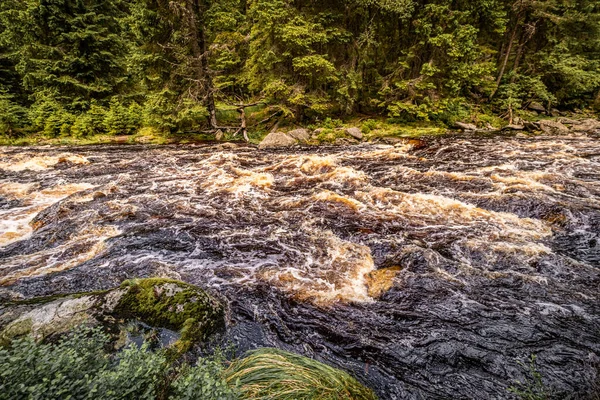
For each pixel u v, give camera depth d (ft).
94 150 49.70
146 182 32.53
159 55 52.49
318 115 66.08
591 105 77.82
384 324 12.48
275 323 12.57
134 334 10.13
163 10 50.88
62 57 64.69
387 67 65.51
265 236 20.45
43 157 41.60
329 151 46.39
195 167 38.50
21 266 16.88
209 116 61.46
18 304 11.09
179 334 10.31
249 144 54.54
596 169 30.76
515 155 37.60
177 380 6.61
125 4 77.51
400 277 15.46
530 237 18.81
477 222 21.02
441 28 55.62
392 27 63.26
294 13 56.03
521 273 15.49
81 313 10.61
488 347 11.14
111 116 62.03
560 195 23.63
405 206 24.09
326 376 8.41
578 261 16.40
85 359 6.06
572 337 11.51
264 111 72.54
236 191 29.43
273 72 60.08
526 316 12.63
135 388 5.53
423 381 9.90
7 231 21.79
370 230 20.76
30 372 5.12
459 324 12.32
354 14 60.90
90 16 66.13
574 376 9.89
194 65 56.39
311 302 13.91
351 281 15.46
